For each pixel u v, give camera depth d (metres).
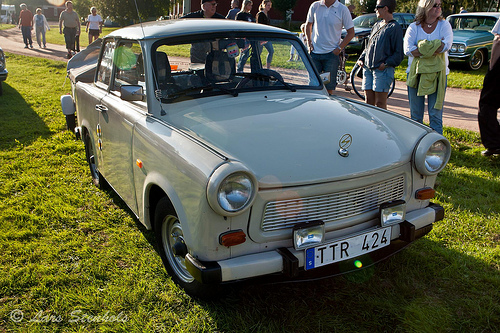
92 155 4.66
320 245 2.42
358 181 2.53
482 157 5.37
